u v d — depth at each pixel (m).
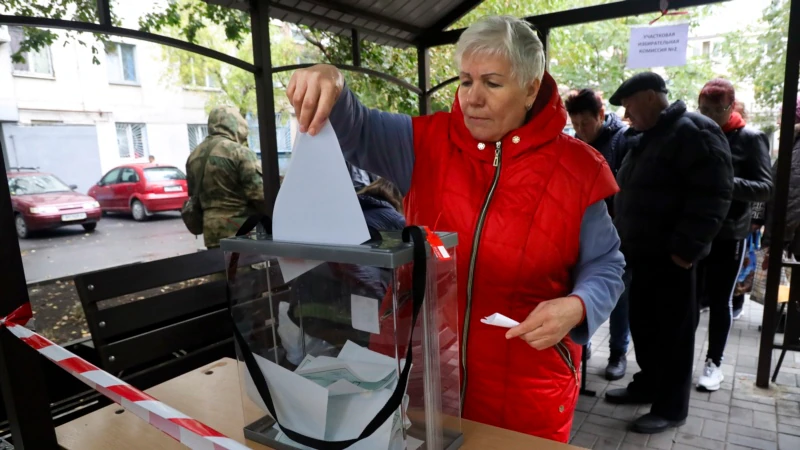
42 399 0.80
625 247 2.10
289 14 2.56
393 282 0.58
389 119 1.12
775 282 2.48
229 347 1.61
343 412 0.65
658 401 2.22
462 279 1.00
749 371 2.78
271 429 0.76
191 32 3.07
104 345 1.32
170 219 4.20
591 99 2.59
